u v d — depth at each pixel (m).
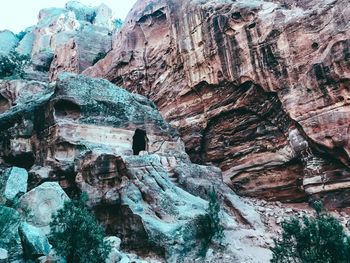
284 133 18.17
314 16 17.05
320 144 15.83
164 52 25.89
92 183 14.39
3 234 11.34
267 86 18.30
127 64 28.30
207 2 22.28
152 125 19.88
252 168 19.31
